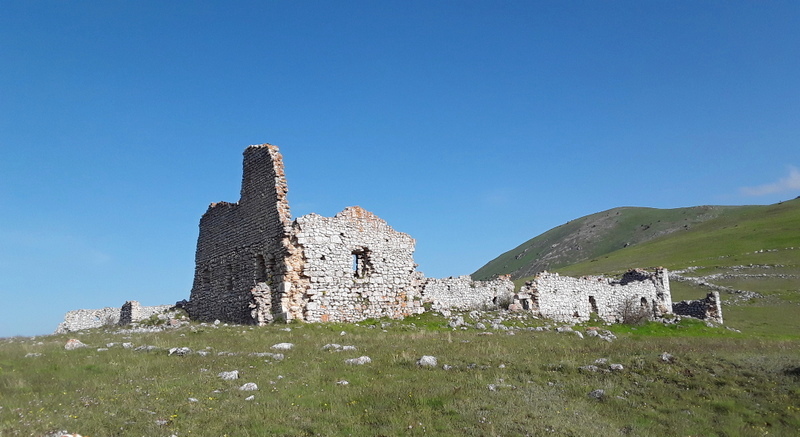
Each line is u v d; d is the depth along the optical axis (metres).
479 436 14.12
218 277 44.91
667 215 185.62
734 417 16.73
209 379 18.73
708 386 19.19
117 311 56.84
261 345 26.00
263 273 39.75
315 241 37.41
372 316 38.75
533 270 170.38
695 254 112.62
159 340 27.61
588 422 15.71
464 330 34.00
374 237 40.09
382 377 19.23
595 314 50.97
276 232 37.94
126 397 16.62
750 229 125.31
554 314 46.94
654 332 43.62
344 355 23.00
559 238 192.50
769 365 21.42
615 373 20.47
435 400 16.56
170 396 16.73
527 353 23.98
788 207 143.25
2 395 16.75
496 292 47.06
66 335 37.22
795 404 17.67
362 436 13.95
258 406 15.86
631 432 15.34
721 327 48.72
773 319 60.75
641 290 55.69
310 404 16.16
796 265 88.75
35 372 19.86
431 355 22.78
